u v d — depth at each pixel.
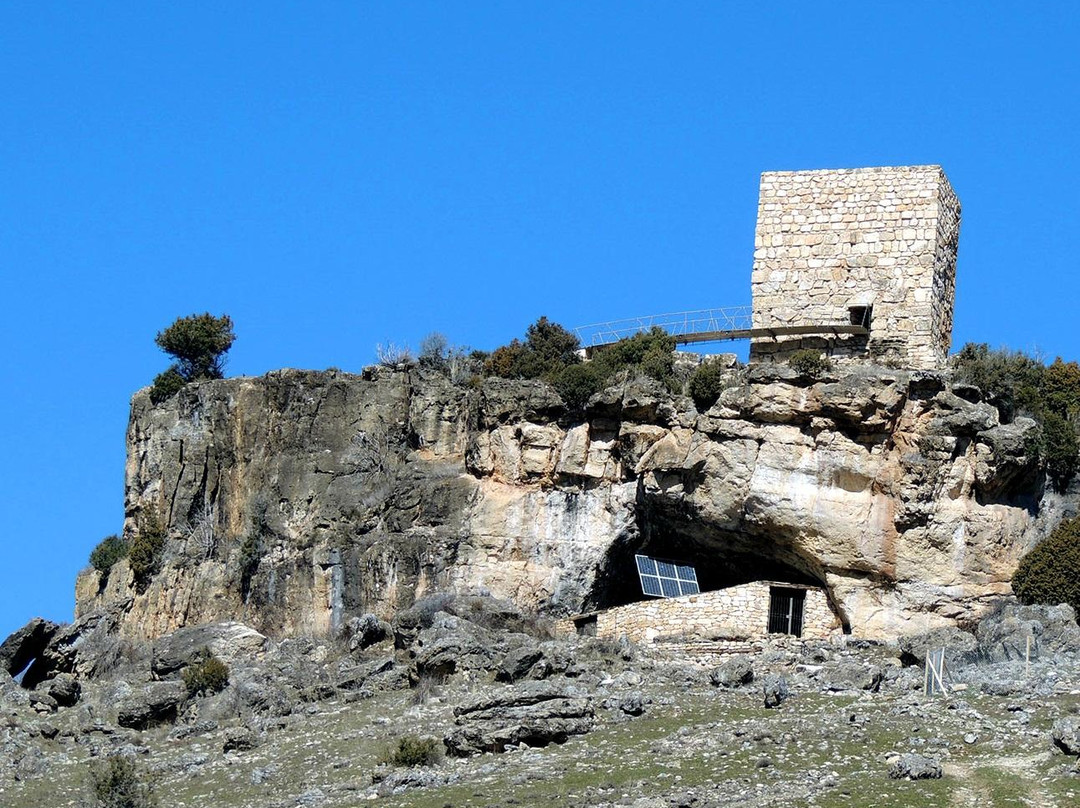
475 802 78.00
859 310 106.62
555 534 104.44
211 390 110.44
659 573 103.12
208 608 106.56
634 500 103.88
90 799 85.50
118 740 95.31
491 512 104.88
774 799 75.50
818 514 100.19
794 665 94.75
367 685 97.19
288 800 82.38
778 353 107.50
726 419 101.75
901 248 106.75
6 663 104.56
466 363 111.75
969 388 101.62
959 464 100.06
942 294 108.19
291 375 109.50
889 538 99.88
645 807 75.38
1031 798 74.38
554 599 103.81
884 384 100.44
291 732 92.69
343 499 106.75
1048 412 103.25
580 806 76.62
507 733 85.38
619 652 97.06
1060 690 86.38
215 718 96.88
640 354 107.31
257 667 101.12
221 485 109.06
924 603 99.19
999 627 92.38
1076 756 77.88
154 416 111.56
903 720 84.19
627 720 87.00
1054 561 97.25
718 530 102.50
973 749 80.25
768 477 100.81
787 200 108.56
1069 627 92.44
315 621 105.00
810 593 100.38
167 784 87.62
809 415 100.94
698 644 98.12
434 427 107.50
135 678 103.81
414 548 104.44
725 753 81.25
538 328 113.44
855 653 96.75
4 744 93.75
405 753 85.06
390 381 108.56
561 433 105.50
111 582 109.06
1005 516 100.06
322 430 108.31
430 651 95.88
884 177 107.62
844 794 75.69
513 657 94.44
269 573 106.44
